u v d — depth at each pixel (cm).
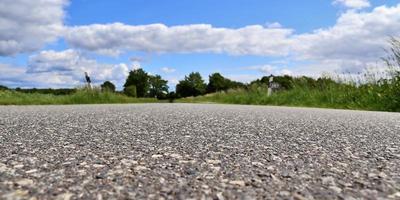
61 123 381
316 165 183
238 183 148
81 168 171
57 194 130
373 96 1018
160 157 200
